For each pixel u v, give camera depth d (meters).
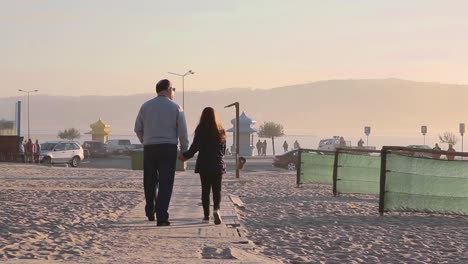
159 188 13.05
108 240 11.12
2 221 14.07
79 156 55.59
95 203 18.61
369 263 10.55
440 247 12.40
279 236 13.34
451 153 17.94
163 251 9.92
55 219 14.46
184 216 15.00
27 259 9.23
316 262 10.41
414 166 17.94
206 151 13.59
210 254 9.95
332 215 17.53
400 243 12.80
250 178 36.47
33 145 53.94
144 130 13.10
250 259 9.63
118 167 54.50
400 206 17.84
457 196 17.95
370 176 24.28
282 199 22.27
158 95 13.31
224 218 14.95
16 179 31.98
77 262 8.72
